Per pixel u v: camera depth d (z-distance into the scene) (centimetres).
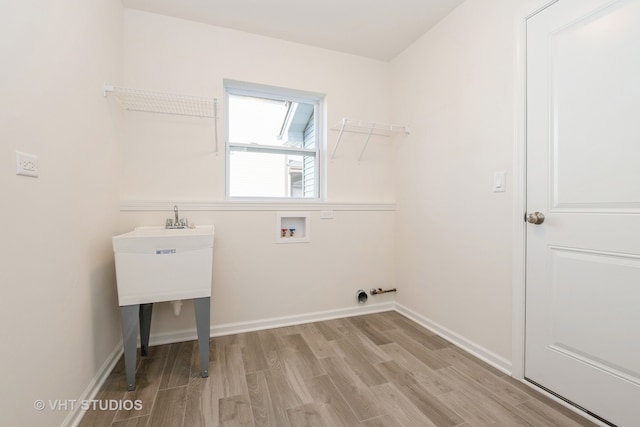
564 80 132
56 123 111
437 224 212
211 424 121
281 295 227
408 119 241
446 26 201
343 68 248
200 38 206
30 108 96
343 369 163
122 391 143
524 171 150
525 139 149
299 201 233
